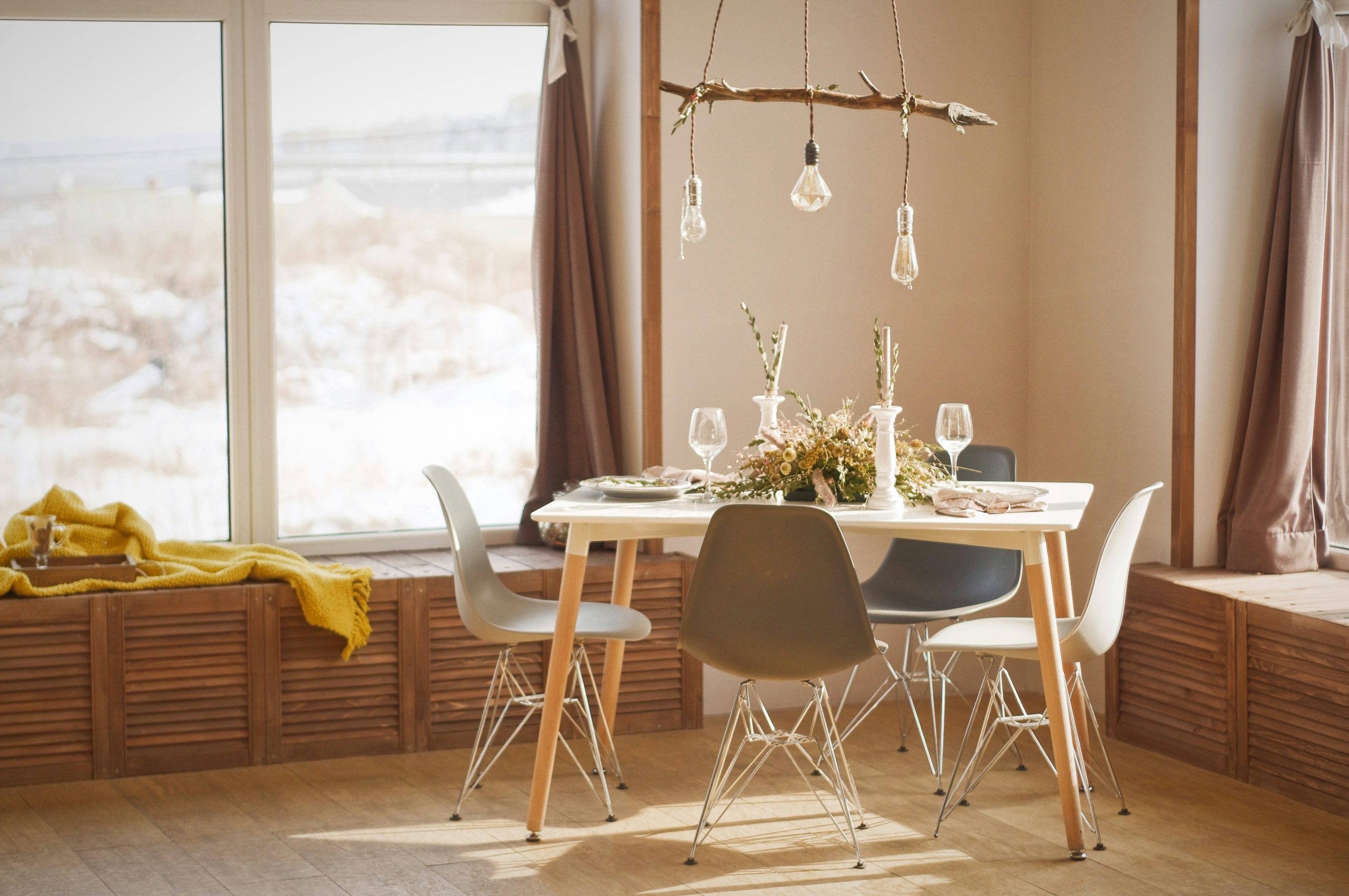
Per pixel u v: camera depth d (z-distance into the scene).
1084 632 3.11
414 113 4.53
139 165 4.30
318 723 3.86
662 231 4.30
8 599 3.57
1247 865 3.01
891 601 3.91
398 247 4.54
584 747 3.99
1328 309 4.02
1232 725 3.65
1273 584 3.79
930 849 3.11
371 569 4.01
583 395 4.47
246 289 4.38
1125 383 4.28
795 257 4.46
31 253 4.21
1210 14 3.95
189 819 3.34
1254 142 4.02
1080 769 3.48
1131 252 4.23
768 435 3.37
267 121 4.38
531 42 4.62
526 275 4.66
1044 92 4.62
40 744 3.61
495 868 3.00
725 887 2.88
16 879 2.93
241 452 4.40
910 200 4.57
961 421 3.42
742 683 3.11
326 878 2.94
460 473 4.63
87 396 4.28
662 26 4.30
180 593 3.70
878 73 4.53
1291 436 3.89
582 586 3.47
